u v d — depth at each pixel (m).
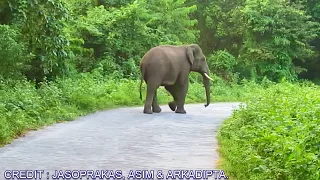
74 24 25.69
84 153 8.78
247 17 32.28
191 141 10.23
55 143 9.78
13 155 8.55
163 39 28.83
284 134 8.24
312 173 6.14
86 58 26.84
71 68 22.70
